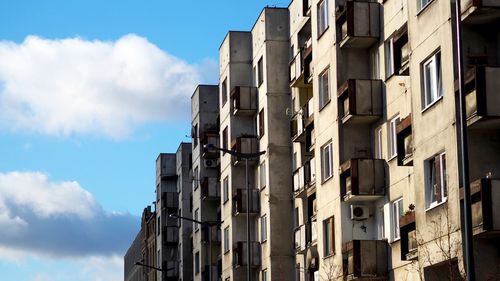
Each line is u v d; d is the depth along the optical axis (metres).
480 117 31.52
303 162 59.22
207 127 85.50
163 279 106.75
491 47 33.47
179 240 99.44
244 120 68.94
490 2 32.22
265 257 62.88
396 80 42.84
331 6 47.53
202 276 82.00
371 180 43.91
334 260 46.56
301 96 59.28
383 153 44.31
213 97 86.25
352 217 45.12
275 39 62.72
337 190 46.19
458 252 32.62
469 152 32.81
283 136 62.00
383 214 44.22
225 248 71.19
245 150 65.88
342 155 45.78
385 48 44.19
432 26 35.19
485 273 32.34
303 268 55.94
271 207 61.31
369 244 43.41
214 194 81.12
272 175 61.59
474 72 31.67
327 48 47.97
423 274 35.53
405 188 41.69
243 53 69.44
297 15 60.25
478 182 31.41
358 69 46.44
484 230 31.06
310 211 52.72
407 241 38.31
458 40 26.98
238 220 68.62
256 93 66.69
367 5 45.12
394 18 43.19
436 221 34.56
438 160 34.69
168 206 109.75
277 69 62.41
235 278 67.75
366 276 43.19
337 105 46.25
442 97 34.31
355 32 45.00
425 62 35.88
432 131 35.06
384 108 44.19
